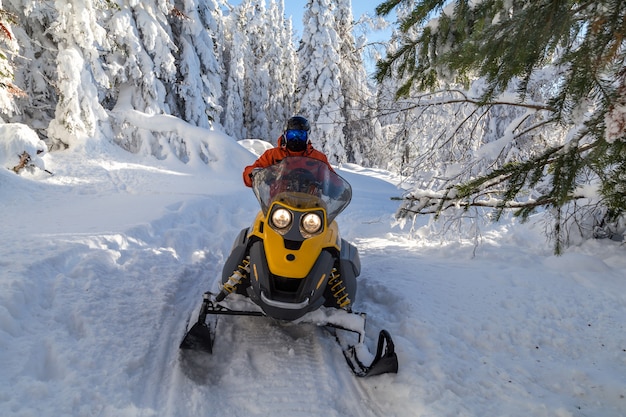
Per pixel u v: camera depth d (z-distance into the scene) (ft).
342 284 11.47
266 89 123.75
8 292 10.81
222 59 105.09
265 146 68.54
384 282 15.88
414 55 11.79
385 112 19.67
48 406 7.99
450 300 14.29
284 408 9.09
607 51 7.43
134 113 46.42
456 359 10.81
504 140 16.67
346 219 29.73
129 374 9.46
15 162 30.45
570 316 13.24
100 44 41.68
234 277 11.07
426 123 20.66
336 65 69.67
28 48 45.60
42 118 48.96
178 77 55.67
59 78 40.52
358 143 73.20
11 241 15.42
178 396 9.05
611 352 11.33
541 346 11.72
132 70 47.57
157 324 11.65
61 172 34.19
